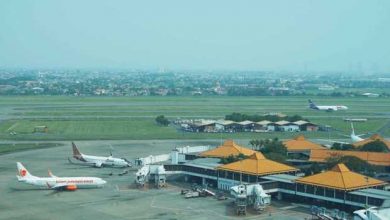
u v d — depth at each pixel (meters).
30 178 173.50
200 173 184.25
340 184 143.62
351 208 143.25
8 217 140.38
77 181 176.38
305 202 156.38
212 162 189.12
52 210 148.12
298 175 171.25
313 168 173.25
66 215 142.75
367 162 184.38
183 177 196.88
